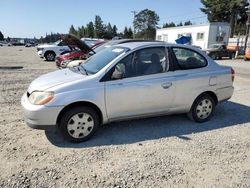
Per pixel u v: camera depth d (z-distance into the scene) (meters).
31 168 3.63
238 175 3.60
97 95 4.42
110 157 3.99
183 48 5.28
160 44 5.07
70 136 4.41
